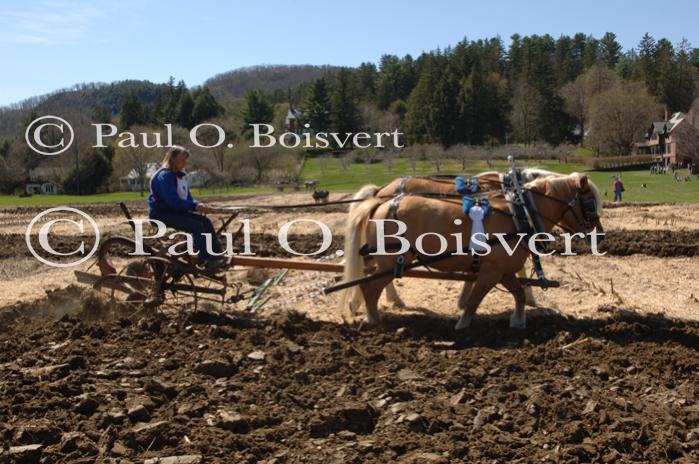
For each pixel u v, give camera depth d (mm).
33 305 9578
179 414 5883
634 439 5633
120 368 6934
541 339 8250
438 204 8562
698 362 7293
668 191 42531
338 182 55781
